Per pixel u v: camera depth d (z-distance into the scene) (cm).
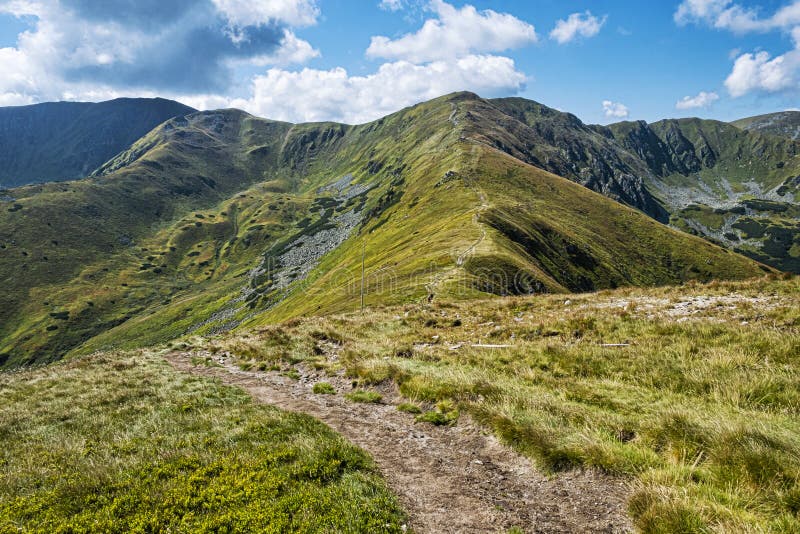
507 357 1767
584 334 1911
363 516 791
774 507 717
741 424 932
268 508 818
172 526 789
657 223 19525
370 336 2653
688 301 2119
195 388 1798
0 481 1010
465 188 17388
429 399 1401
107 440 1237
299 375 1978
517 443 1042
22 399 1920
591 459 917
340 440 1114
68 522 806
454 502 857
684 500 733
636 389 1316
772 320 1609
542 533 755
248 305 19325
